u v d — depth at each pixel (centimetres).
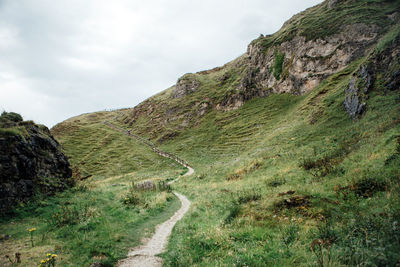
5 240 884
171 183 3716
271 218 938
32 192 1365
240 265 602
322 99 4294
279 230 800
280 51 7288
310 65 5916
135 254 866
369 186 1000
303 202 1006
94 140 9756
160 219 1387
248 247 716
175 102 10881
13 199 1205
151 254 863
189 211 1512
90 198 1595
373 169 1188
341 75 4753
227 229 906
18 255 730
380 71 2905
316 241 648
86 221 1123
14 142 1377
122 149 8500
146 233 1105
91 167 6962
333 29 5878
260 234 785
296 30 7094
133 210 1475
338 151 2016
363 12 5709
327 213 854
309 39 6278
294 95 6150
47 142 1834
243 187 1961
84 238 940
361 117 2669
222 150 5781
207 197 1914
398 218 628
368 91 2836
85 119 14550
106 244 908
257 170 2778
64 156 2042
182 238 960
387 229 568
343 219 762
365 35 5159
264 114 6312
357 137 2092
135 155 7631
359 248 516
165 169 5888
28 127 1716
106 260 774
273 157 2966
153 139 9162
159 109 11425
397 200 762
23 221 1091
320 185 1334
